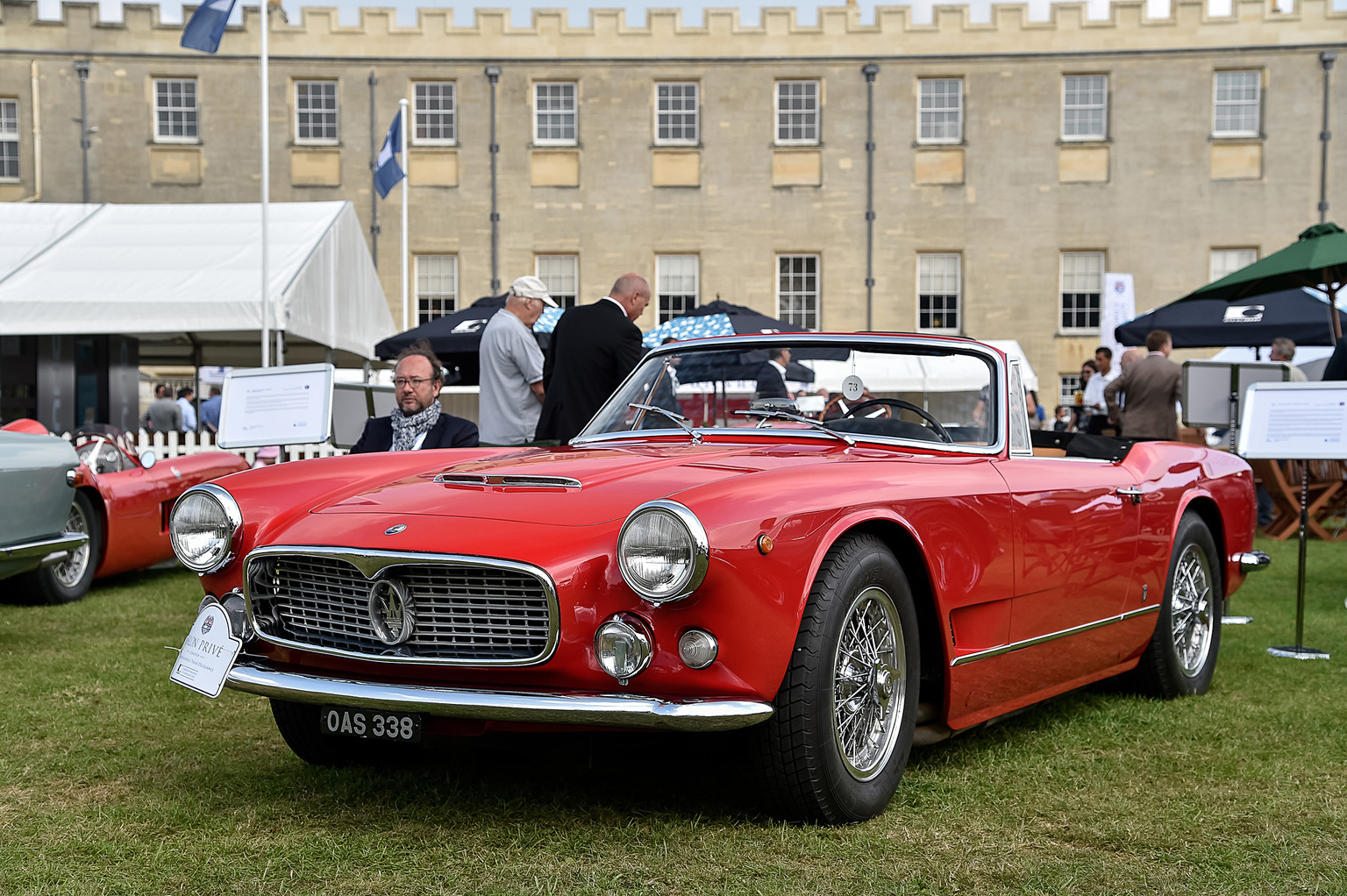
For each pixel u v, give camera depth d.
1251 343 11.52
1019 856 2.68
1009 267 23.50
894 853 2.68
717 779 3.22
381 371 17.19
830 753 2.74
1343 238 8.16
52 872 2.57
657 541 2.50
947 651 3.11
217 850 2.71
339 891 2.48
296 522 3.02
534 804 3.03
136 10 23.33
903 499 2.96
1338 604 6.68
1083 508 3.65
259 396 5.99
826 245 23.67
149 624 6.05
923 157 23.55
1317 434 5.07
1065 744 3.67
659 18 23.59
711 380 3.96
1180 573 4.38
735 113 23.66
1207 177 23.23
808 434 3.63
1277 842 2.80
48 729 3.83
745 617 2.56
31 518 4.96
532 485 2.98
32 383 14.53
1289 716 4.03
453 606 2.70
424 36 23.58
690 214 23.69
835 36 23.56
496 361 6.14
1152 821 2.94
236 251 13.12
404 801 3.08
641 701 2.54
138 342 15.13
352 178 23.58
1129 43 23.30
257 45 23.50
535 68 23.61
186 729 3.84
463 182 23.64
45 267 12.88
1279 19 23.05
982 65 23.48
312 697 2.79
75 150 23.34
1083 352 23.45
